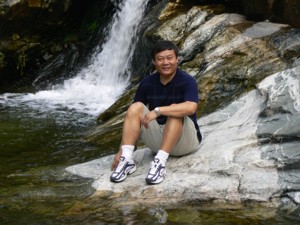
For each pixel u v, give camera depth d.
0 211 4.04
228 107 5.34
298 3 6.49
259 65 6.00
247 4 7.02
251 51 6.29
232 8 7.54
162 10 7.89
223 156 4.43
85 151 5.52
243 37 6.58
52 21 9.17
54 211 4.02
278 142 4.48
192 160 4.47
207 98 5.85
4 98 8.20
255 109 5.04
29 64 9.29
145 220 3.87
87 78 9.00
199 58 6.58
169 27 7.36
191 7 7.88
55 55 9.50
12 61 8.99
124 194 4.20
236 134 4.72
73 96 8.34
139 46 7.90
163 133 4.33
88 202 4.14
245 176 4.22
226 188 4.16
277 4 6.80
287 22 6.73
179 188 4.19
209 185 4.19
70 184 4.49
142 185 4.27
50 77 9.17
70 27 9.60
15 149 5.75
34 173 4.84
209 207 4.05
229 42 6.58
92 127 6.51
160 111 4.20
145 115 4.20
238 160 4.37
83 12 9.66
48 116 7.14
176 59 4.29
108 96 8.23
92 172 4.67
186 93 4.30
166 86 4.35
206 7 7.57
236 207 4.03
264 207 4.01
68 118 7.03
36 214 3.99
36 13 8.85
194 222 3.84
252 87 5.50
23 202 4.19
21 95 8.44
